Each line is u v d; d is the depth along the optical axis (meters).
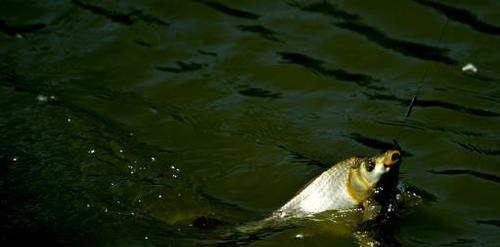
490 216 18.53
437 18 27.31
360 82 24.48
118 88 24.28
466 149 21.16
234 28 27.20
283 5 28.34
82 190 19.03
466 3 28.12
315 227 17.48
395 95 23.84
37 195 18.78
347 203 17.59
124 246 16.92
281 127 22.47
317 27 27.08
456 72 24.80
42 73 24.84
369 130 22.22
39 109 22.64
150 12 28.25
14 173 19.61
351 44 26.23
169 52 26.14
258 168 20.55
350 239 17.28
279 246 17.03
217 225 17.84
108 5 28.48
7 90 23.58
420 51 25.86
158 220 18.00
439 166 20.55
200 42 26.64
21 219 17.88
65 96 23.56
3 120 21.98
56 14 28.09
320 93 24.02
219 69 25.27
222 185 19.83
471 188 19.56
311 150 21.41
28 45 26.39
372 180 17.20
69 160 20.30
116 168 20.11
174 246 16.92
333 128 22.38
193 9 28.20
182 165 20.59
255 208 18.89
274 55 25.78
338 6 28.20
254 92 24.17
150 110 23.12
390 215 18.06
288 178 20.12
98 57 25.84
